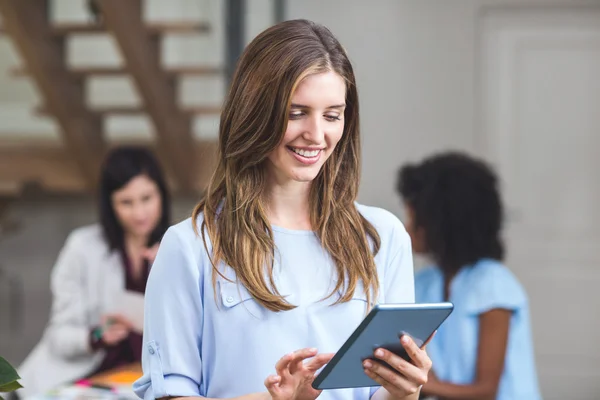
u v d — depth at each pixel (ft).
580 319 22.54
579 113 22.50
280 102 5.80
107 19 22.17
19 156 25.02
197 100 24.11
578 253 22.53
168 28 22.70
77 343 12.85
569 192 22.57
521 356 10.61
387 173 22.67
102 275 13.14
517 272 22.70
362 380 5.79
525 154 22.59
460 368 10.60
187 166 24.22
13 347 24.71
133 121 26.08
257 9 22.56
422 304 5.34
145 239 13.10
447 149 22.57
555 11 22.39
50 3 23.57
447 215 10.84
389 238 6.59
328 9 22.63
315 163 5.97
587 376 22.40
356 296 6.31
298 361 5.60
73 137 24.34
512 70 22.57
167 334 6.22
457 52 22.47
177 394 6.14
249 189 6.26
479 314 10.59
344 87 5.97
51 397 10.66
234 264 6.16
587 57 22.45
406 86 22.58
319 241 6.39
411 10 22.53
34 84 23.71
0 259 26.78
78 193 26.71
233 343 6.16
